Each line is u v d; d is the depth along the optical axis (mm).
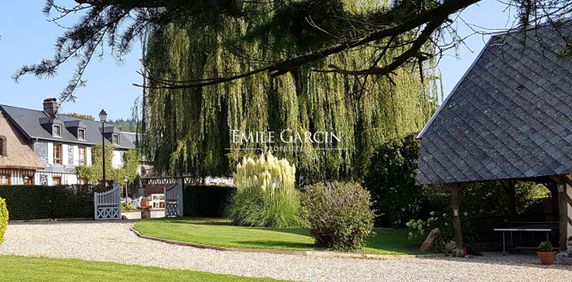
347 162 19109
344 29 3814
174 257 10164
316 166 19016
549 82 12539
